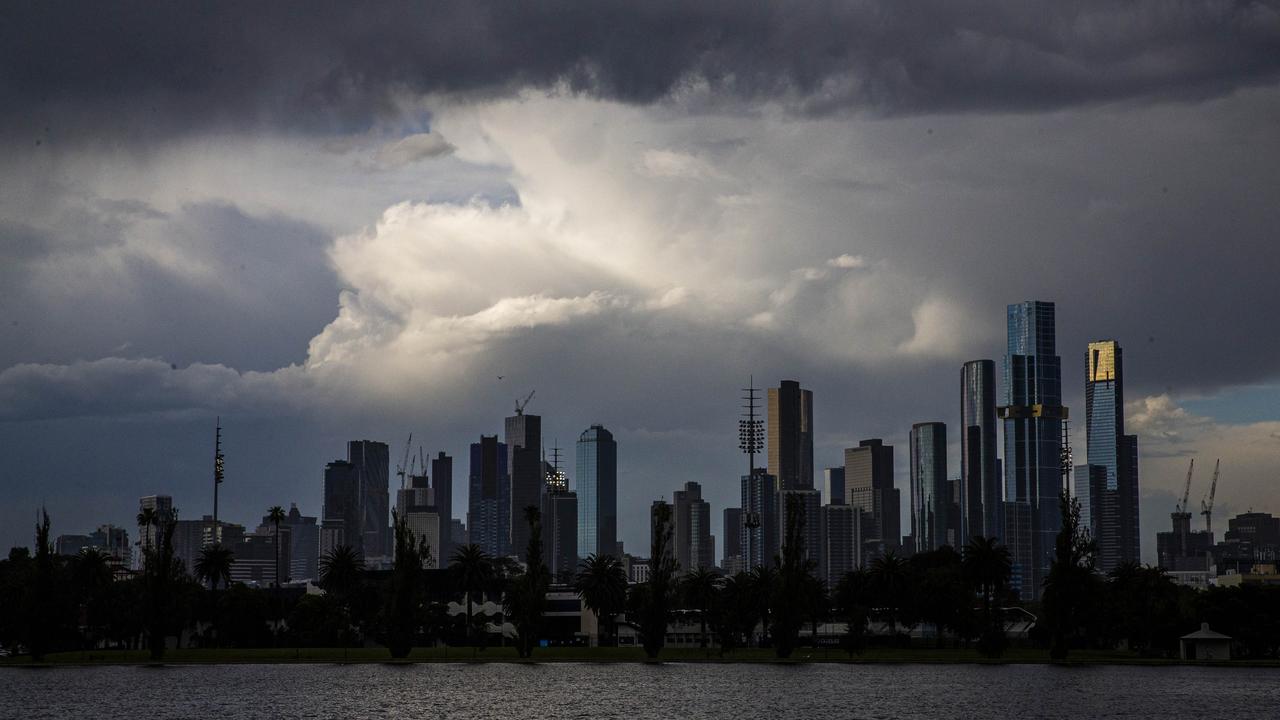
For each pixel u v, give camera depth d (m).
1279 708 188.62
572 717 177.38
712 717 177.50
